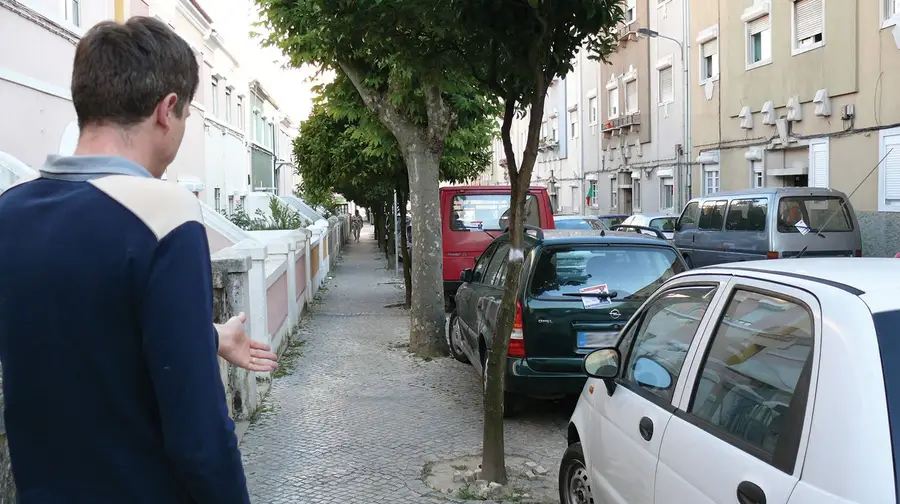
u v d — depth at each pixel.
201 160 22.02
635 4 27.22
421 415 7.07
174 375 1.52
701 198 14.92
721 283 3.21
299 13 8.67
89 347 1.55
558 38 5.05
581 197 34.72
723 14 21.17
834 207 12.51
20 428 1.61
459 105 10.17
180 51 1.84
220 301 6.35
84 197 1.59
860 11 15.75
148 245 1.56
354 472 5.56
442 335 9.91
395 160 13.76
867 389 2.07
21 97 9.71
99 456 1.58
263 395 7.73
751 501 2.34
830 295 2.42
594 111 33.00
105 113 1.73
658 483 3.04
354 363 9.48
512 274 5.17
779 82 18.64
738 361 2.80
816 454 2.12
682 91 24.00
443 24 5.18
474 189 13.91
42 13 10.27
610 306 6.29
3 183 7.74
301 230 15.01
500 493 5.04
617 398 3.75
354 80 9.68
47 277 1.54
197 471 1.53
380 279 21.30
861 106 15.91
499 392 5.27
